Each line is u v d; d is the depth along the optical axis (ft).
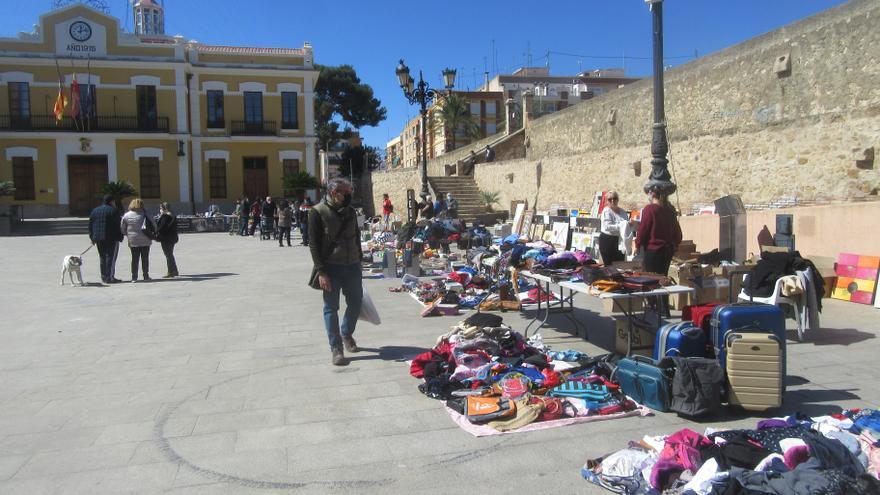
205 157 117.29
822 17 35.50
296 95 120.98
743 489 10.64
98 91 109.50
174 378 19.63
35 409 16.97
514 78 224.74
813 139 36.24
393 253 42.06
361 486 12.30
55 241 81.56
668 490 11.51
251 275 45.29
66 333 26.48
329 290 20.58
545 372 17.94
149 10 169.27
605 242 30.30
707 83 45.70
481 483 12.35
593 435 14.51
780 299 22.31
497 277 33.24
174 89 112.16
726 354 15.57
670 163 50.47
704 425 14.93
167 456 13.80
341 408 16.63
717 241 36.22
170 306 32.65
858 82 33.19
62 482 12.62
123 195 100.73
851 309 27.35
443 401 17.06
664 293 18.52
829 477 10.41
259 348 23.26
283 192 121.19
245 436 14.85
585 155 64.95
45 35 106.83
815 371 18.84
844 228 29.91
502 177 87.81
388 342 23.52
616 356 19.26
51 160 107.76
